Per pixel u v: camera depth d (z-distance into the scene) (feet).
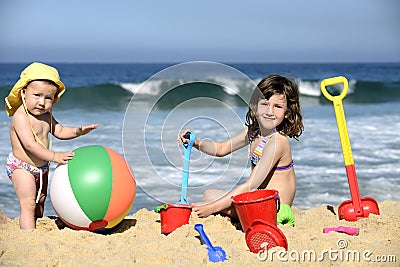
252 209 16.46
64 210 16.96
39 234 17.03
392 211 20.97
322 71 200.23
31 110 18.51
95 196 16.75
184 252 14.89
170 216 17.47
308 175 31.73
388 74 169.07
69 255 15.01
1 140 39.04
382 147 40.50
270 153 19.07
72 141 40.45
